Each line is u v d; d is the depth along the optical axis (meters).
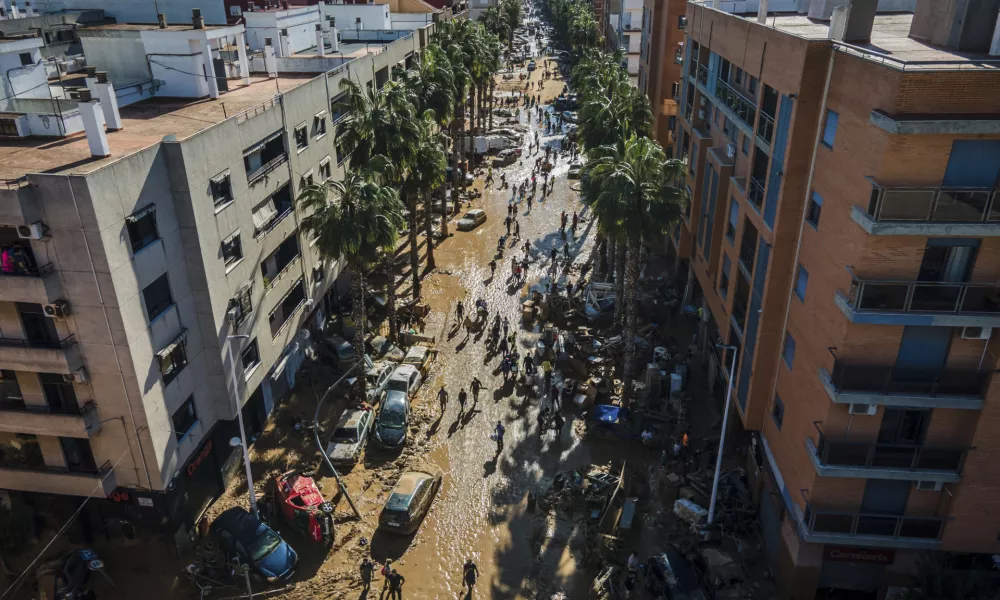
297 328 36.44
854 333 19.75
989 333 18.86
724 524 27.56
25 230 20.53
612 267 47.56
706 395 36.53
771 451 26.45
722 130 35.84
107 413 23.95
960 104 17.14
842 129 20.62
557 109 97.25
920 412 20.58
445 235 56.38
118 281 22.06
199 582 25.16
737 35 31.78
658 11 55.47
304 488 28.09
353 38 63.34
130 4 49.09
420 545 27.31
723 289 33.47
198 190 25.72
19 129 27.02
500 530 28.17
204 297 26.81
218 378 28.33
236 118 28.70
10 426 24.05
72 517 25.66
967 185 17.86
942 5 22.30
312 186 31.56
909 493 21.45
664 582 24.30
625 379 35.09
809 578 23.17
